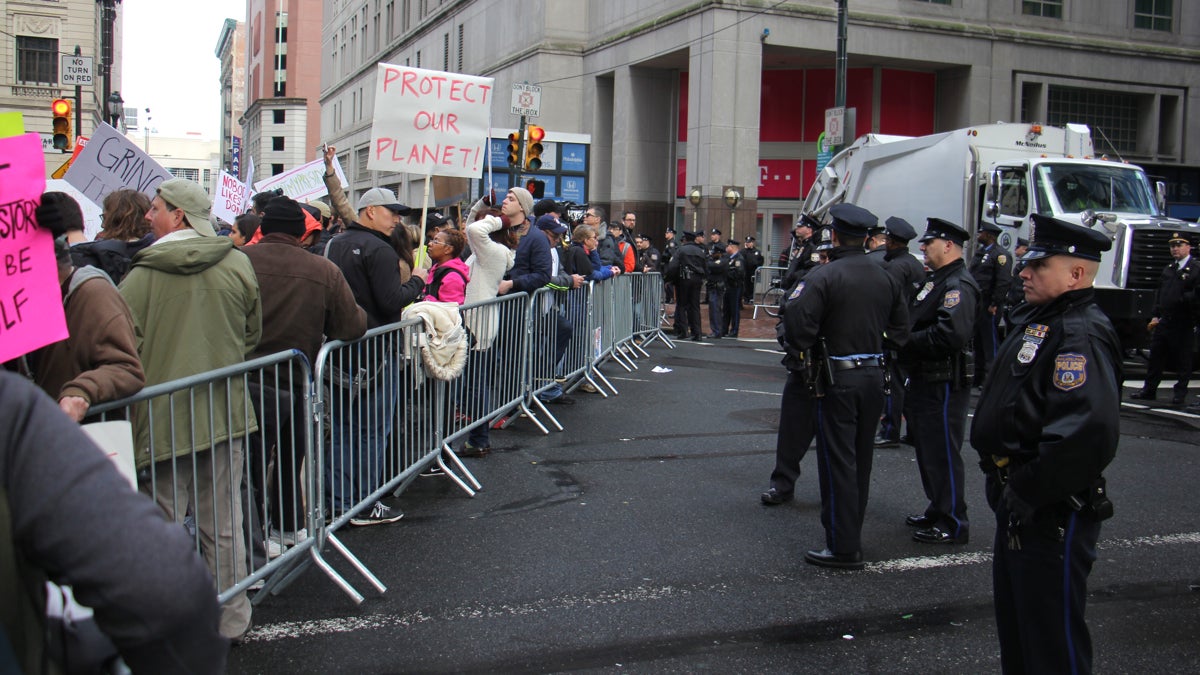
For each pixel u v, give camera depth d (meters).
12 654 1.52
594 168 31.91
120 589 1.49
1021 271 3.57
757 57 25.42
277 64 91.56
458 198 16.19
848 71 28.20
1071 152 16.41
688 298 17.72
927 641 4.55
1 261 2.54
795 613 4.86
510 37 34.94
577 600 4.95
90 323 3.48
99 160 8.79
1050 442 3.24
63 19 44.56
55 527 1.49
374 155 8.20
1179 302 11.56
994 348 12.13
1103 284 14.01
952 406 6.09
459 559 5.54
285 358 4.55
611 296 12.54
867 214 5.58
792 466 6.82
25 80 44.38
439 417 6.78
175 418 3.93
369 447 5.71
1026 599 3.39
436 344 6.40
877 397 5.51
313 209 9.57
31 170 2.63
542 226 9.61
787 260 24.56
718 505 6.78
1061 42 28.31
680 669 4.18
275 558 4.64
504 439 8.73
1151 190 15.50
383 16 54.62
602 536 6.02
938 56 27.11
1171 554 5.87
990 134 15.89
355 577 5.21
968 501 7.25
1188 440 9.56
